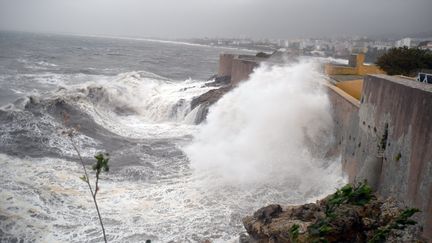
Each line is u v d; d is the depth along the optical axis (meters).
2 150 16.47
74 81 41.81
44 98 23.47
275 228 9.54
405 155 9.34
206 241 10.42
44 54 80.94
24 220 11.02
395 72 21.47
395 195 9.66
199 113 24.36
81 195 12.91
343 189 7.84
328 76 22.48
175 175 15.22
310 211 10.09
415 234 8.32
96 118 23.03
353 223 8.71
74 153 17.03
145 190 13.74
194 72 64.94
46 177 14.05
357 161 12.56
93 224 11.25
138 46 171.88
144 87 32.69
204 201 13.01
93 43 170.50
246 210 12.47
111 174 15.02
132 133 21.77
